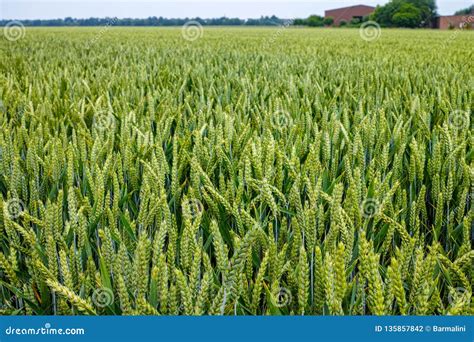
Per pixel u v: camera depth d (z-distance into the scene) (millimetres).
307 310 1331
